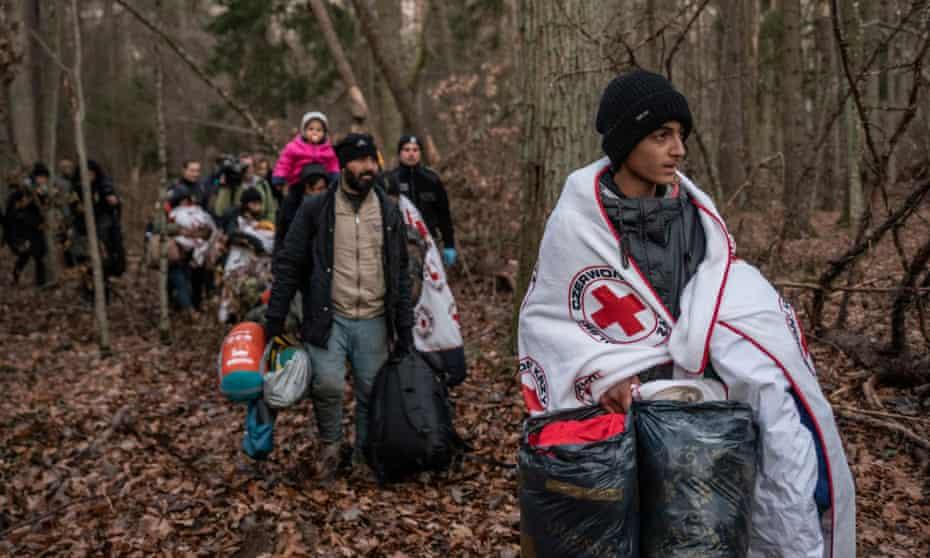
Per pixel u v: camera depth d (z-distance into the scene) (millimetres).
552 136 5551
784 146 13617
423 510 4043
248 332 4355
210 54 24984
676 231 2090
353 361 4422
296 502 4184
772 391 1914
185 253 9188
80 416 5891
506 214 9930
